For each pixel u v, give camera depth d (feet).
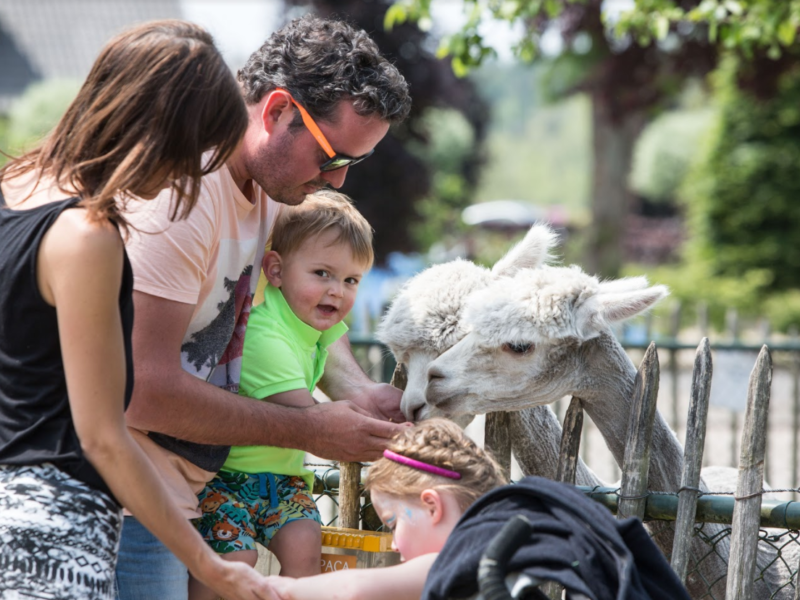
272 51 25.32
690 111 343.87
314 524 26.81
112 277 18.75
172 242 23.36
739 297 160.35
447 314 28.81
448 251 216.74
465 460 21.20
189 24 20.13
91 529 19.19
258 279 27.78
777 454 81.92
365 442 25.76
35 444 19.22
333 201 28.84
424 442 21.45
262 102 25.38
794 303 157.07
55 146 19.89
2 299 19.02
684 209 251.80
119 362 19.07
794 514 25.16
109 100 19.02
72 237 18.47
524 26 69.56
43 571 18.61
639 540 18.74
